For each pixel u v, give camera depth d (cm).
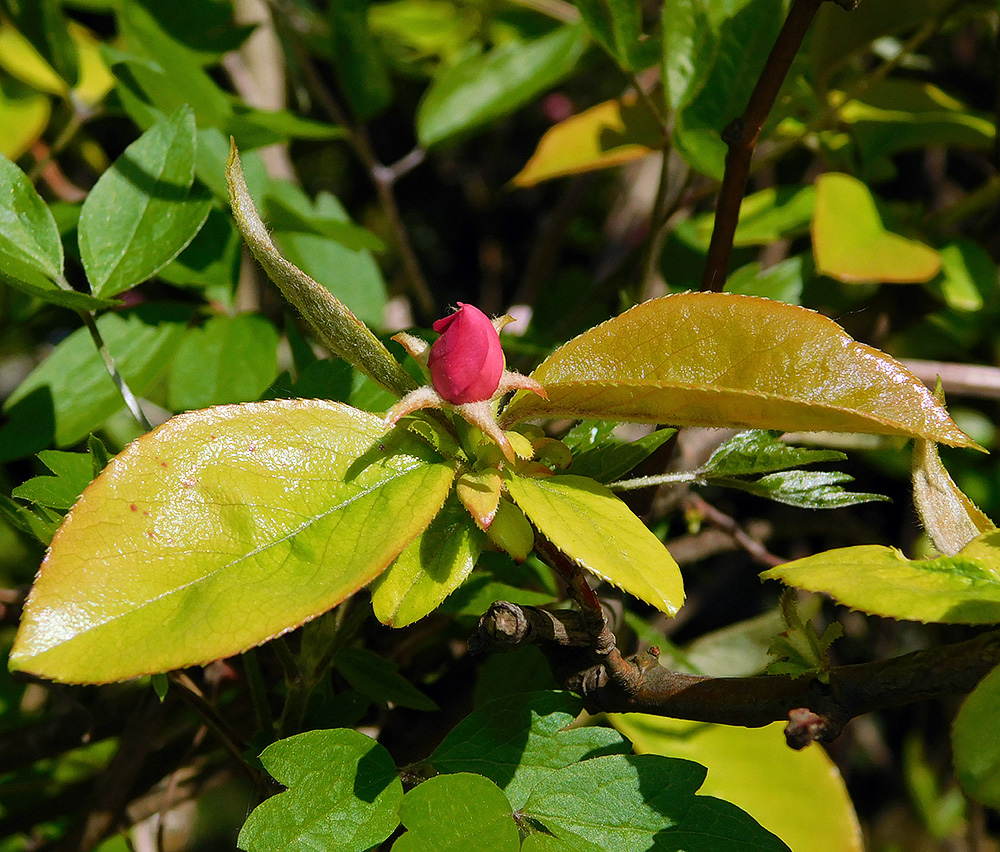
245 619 27
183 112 36
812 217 43
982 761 27
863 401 28
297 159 85
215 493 28
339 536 28
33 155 60
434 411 29
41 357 63
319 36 67
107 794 39
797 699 29
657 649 32
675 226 50
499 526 29
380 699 34
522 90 53
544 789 30
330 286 45
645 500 35
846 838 38
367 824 29
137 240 35
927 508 30
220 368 40
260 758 30
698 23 37
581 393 29
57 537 27
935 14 42
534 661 35
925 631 58
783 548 64
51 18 47
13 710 48
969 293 43
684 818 30
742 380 29
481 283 91
